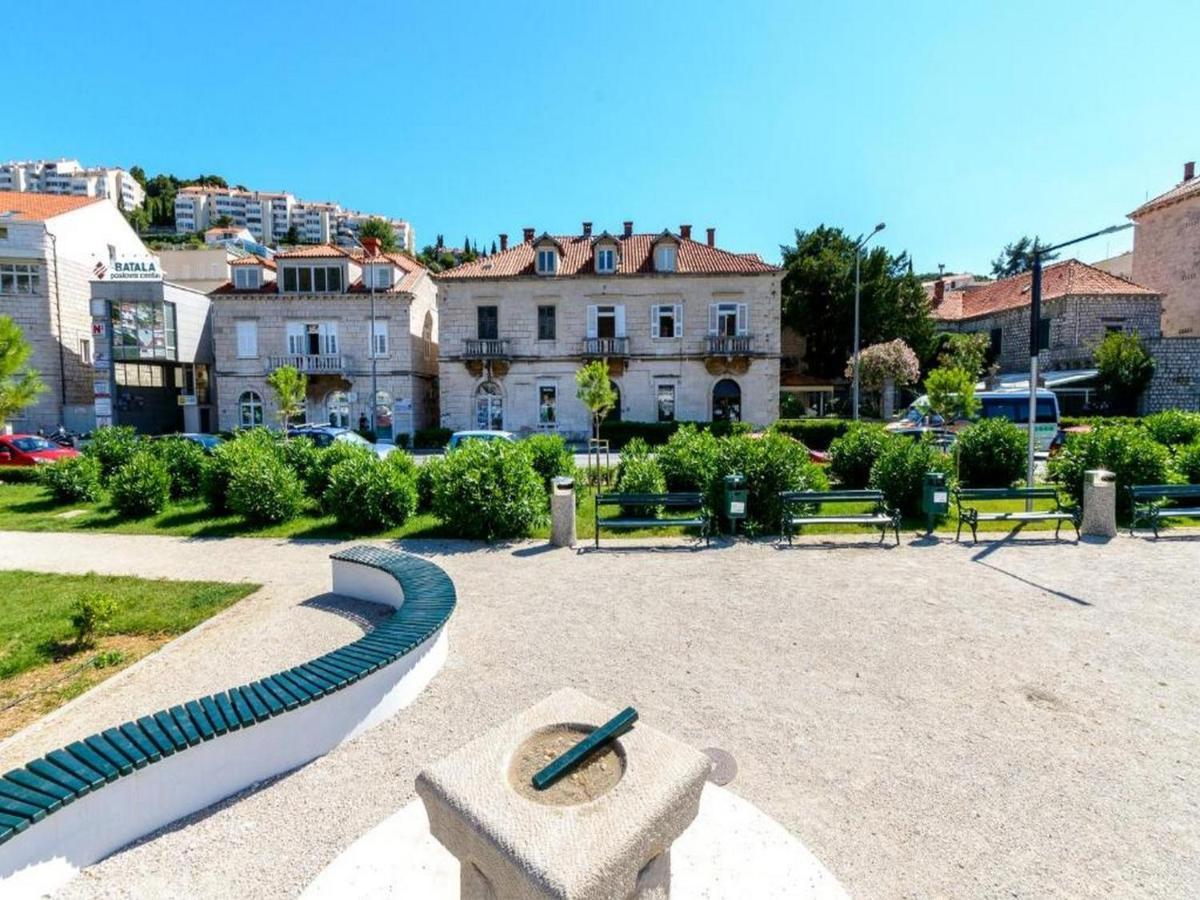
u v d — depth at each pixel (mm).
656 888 2203
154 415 34375
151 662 5707
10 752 4266
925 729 4305
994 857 3111
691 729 4336
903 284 40188
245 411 32500
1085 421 25281
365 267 32312
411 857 3096
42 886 2900
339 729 4188
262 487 11398
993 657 5449
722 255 32938
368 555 7492
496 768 2264
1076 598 6953
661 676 5184
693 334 31875
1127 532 10062
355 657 4512
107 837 3186
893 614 6543
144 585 8047
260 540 10562
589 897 1812
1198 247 33000
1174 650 5551
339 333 32438
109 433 16406
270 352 32469
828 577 7902
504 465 10367
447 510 10266
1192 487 9875
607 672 5277
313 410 32562
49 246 31578
